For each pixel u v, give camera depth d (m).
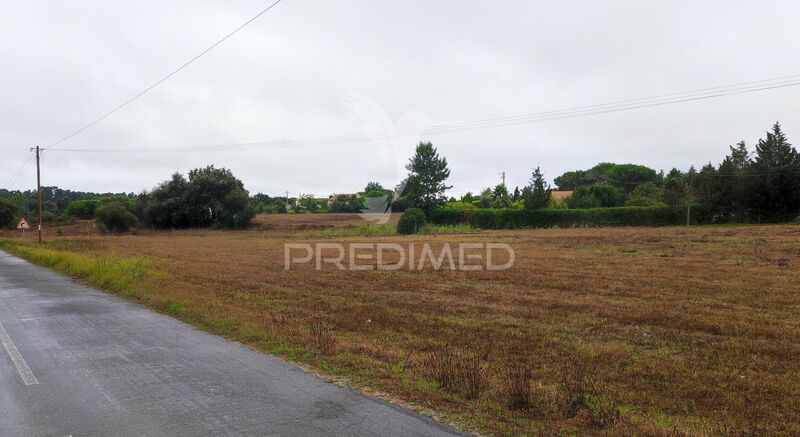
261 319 9.20
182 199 66.00
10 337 8.16
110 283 14.81
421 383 5.70
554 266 18.83
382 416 4.71
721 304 11.14
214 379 5.88
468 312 10.55
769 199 47.16
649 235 33.34
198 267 20.27
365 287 14.34
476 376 5.57
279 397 5.26
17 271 20.53
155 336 8.20
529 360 6.92
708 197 48.62
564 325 9.24
